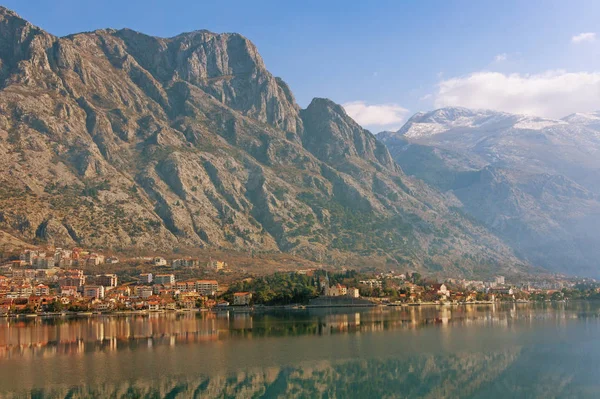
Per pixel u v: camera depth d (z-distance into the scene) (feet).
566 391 655.35
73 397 621.72
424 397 641.40
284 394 647.15
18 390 644.69
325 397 638.12
